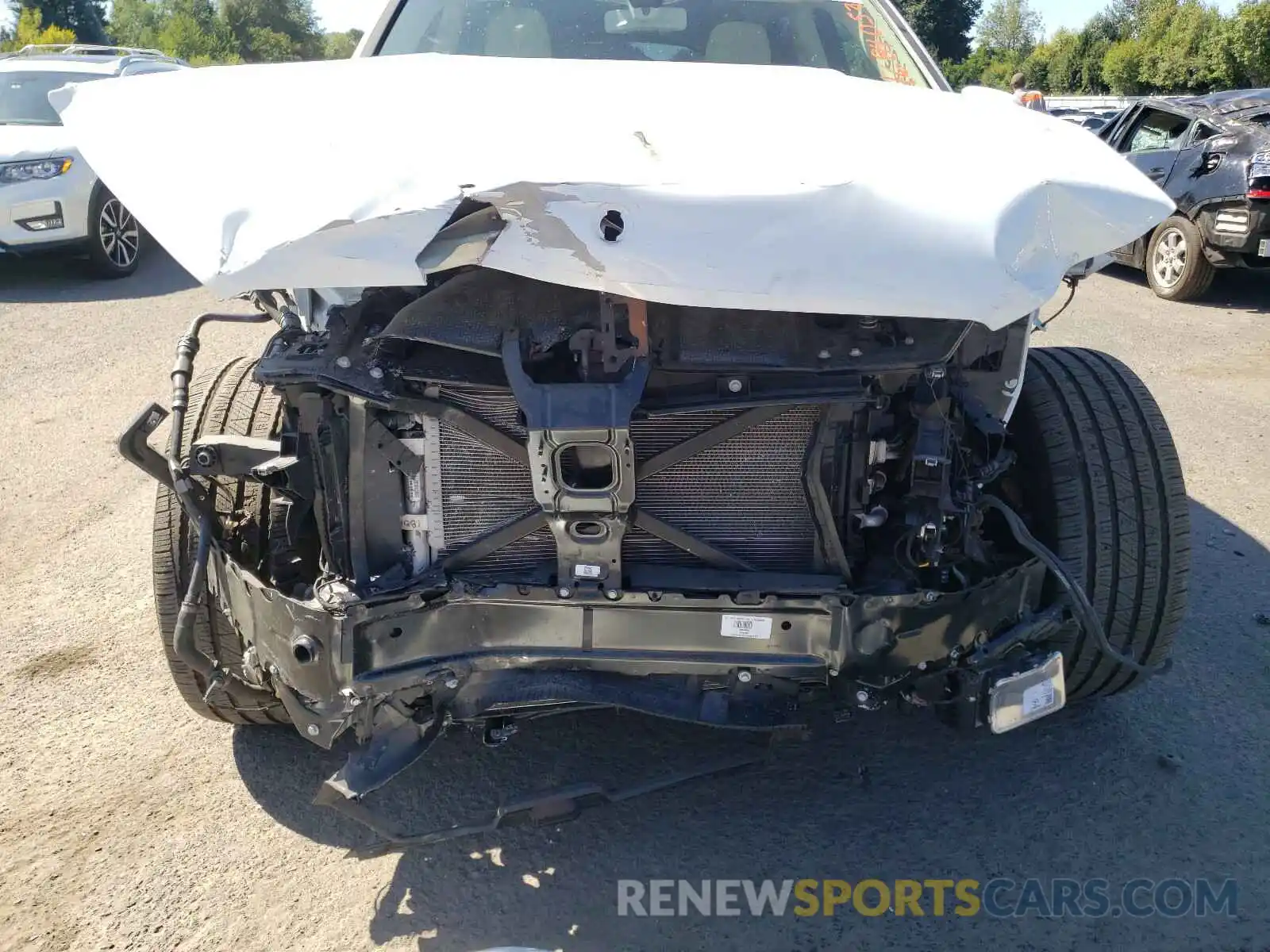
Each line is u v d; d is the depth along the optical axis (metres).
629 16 3.43
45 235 8.59
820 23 3.43
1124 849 2.51
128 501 4.64
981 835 2.56
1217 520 4.28
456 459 2.29
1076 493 2.65
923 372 2.20
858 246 1.86
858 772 2.80
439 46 3.34
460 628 2.23
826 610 2.18
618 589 2.21
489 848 2.55
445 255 1.83
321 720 2.18
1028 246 1.93
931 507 2.22
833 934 2.28
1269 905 2.33
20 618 3.65
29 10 46.25
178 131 2.16
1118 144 9.97
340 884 2.45
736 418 2.23
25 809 2.69
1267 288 9.28
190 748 2.95
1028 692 2.27
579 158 1.92
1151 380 6.33
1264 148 7.81
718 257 1.84
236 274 1.79
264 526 2.63
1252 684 3.14
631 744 2.92
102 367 6.57
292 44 68.25
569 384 2.06
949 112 2.36
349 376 2.12
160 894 2.41
